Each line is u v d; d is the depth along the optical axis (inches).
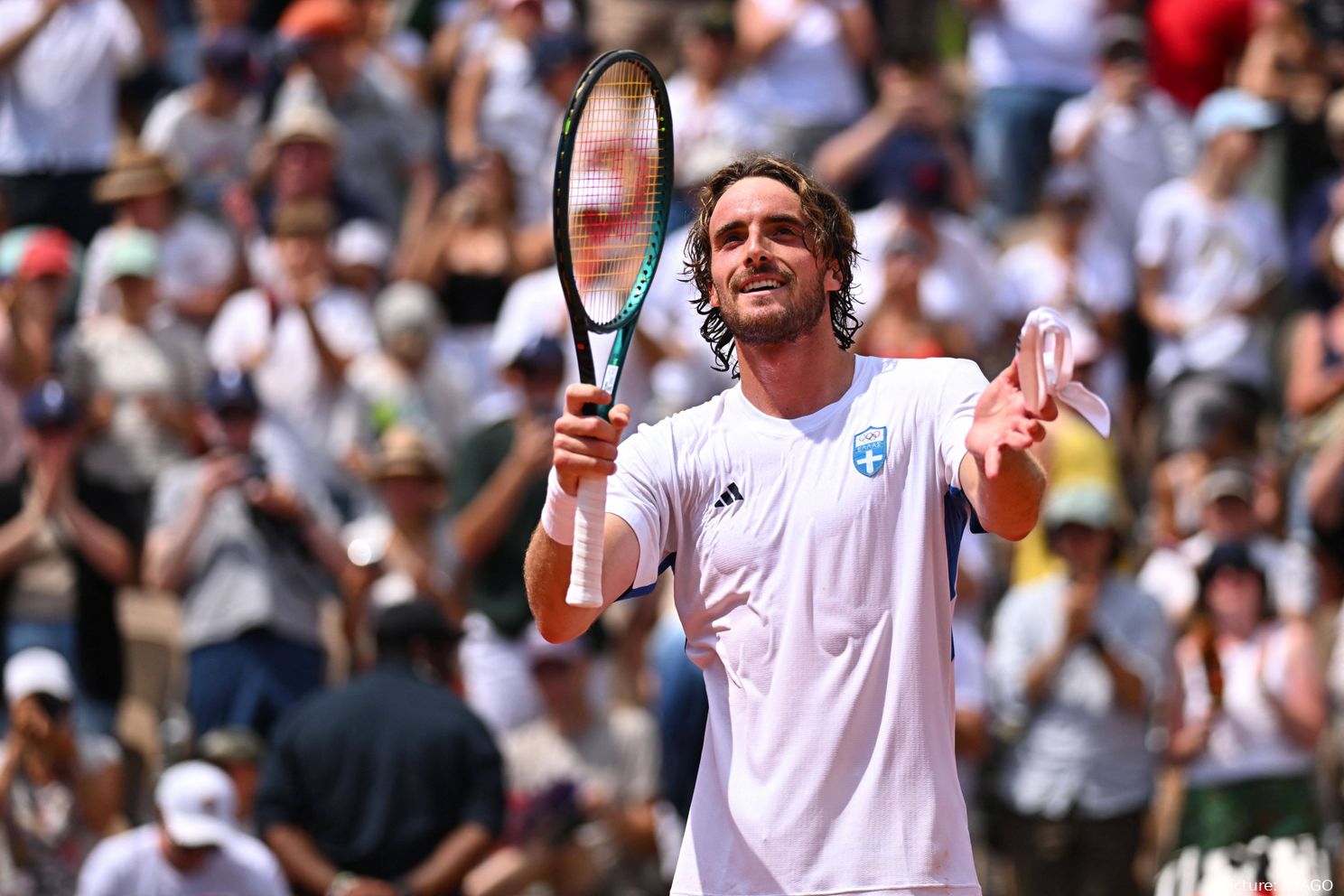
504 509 1278.3
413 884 999.6
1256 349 1637.6
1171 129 1796.3
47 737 1095.0
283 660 1202.6
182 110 1672.0
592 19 2144.4
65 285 1475.1
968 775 1213.1
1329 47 1948.8
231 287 1561.3
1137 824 1155.9
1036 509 481.7
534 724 1256.8
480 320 1609.3
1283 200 1836.9
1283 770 1117.1
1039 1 1876.2
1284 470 1454.2
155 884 1005.2
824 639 514.0
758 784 514.9
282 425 1398.9
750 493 525.7
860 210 1707.7
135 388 1400.1
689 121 1736.0
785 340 526.3
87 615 1267.2
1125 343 1697.8
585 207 543.8
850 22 1800.0
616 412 490.3
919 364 536.1
